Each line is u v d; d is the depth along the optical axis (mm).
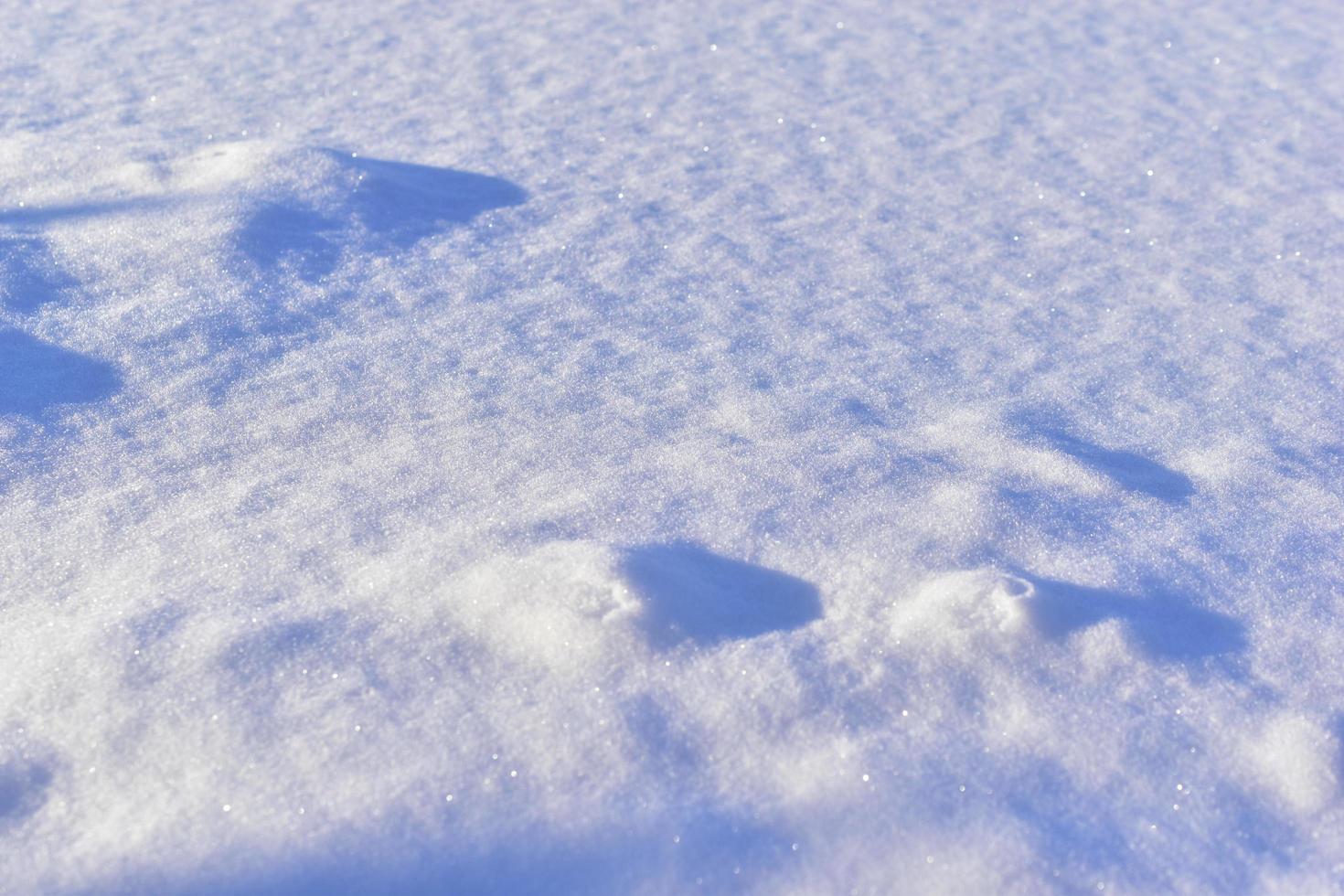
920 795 1665
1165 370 3266
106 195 3867
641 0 7801
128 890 1457
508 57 6441
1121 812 1683
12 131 4797
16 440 2504
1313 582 2271
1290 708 1899
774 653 1912
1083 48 7184
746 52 6758
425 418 2713
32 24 6617
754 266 3867
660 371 3037
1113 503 2484
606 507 2326
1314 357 3408
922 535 2279
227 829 1538
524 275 3668
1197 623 2109
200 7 7180
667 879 1525
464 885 1497
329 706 1748
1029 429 2807
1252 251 4273
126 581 2055
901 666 1905
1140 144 5484
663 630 1905
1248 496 2588
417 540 2191
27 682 1772
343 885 1481
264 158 4102
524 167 4738
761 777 1684
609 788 1639
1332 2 8484
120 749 1662
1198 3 8406
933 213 4492
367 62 6207
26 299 3152
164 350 2945
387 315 3291
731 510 2350
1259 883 1599
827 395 2947
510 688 1804
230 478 2430
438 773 1642
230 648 1838
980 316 3576
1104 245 4258
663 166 4848
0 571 2086
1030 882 1553
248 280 3377
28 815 1567
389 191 4156
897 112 5777
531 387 2900
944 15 7832
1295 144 5574
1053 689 1889
